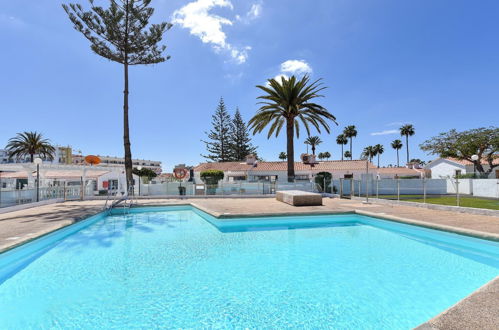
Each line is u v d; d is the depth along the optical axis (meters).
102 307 4.52
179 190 23.22
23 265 6.57
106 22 20.53
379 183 26.11
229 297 4.86
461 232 8.31
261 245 8.37
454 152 31.31
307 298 4.79
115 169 30.91
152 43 22.28
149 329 3.86
